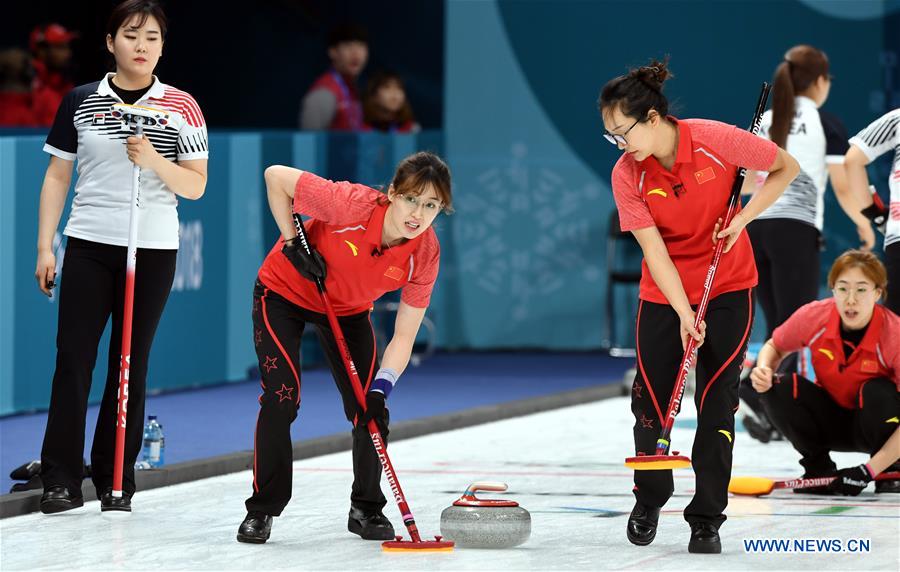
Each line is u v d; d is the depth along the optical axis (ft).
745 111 142.41
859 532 59.31
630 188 54.70
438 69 153.89
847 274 67.36
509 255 143.43
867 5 140.26
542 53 142.82
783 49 141.59
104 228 63.00
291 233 54.75
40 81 132.57
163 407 99.76
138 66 62.54
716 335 54.90
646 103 52.75
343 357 55.31
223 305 111.96
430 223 53.11
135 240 61.21
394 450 86.43
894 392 68.03
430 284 55.93
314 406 101.86
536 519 62.54
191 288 107.86
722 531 59.41
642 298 56.29
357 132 127.44
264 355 56.03
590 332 143.23
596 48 142.92
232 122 162.61
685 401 113.09
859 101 140.97
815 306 70.38
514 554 54.34
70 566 52.11
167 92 63.52
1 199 89.04
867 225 88.12
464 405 104.53
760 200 54.34
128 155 60.75
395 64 155.12
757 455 83.05
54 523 60.90
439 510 64.75
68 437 63.00
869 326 68.33
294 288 56.18
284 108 162.20
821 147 86.12
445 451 85.92
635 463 52.49
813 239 86.58
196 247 108.06
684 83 143.33
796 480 68.59
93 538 57.57
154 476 70.74
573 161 142.92
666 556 54.08
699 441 54.75
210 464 75.20
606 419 102.73
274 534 58.59
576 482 73.51
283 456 56.24
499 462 81.10
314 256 54.34
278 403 55.77
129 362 62.03
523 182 143.13
